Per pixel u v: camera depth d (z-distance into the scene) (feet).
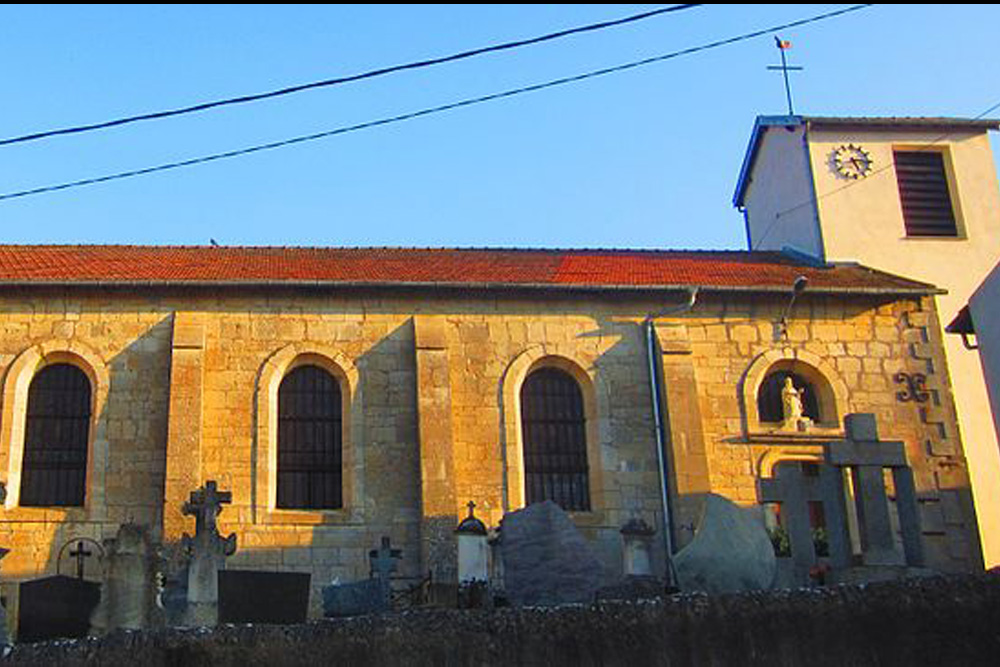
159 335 84.17
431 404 83.61
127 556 58.39
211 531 62.95
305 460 83.82
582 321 88.74
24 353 82.38
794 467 58.49
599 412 86.48
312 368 86.17
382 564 74.74
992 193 105.60
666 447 85.25
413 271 90.63
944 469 87.45
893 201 104.58
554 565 62.08
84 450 81.87
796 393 88.48
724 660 36.14
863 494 57.47
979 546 85.71
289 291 85.97
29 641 55.67
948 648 35.24
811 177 104.88
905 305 92.02
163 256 93.04
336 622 38.06
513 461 84.23
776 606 36.55
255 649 37.58
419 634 37.40
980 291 64.44
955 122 106.63
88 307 84.07
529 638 37.04
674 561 57.06
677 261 99.19
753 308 90.38
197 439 80.74
